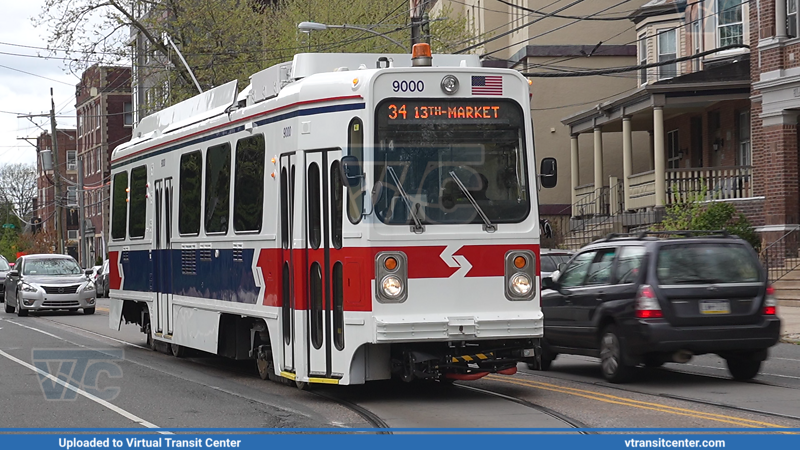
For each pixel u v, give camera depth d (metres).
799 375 14.04
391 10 39.81
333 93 11.37
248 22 41.25
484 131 11.38
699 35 35.94
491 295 11.25
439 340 11.02
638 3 44.59
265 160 12.59
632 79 45.12
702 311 12.55
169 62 42.69
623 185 36.81
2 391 13.11
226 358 17.34
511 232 11.36
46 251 70.88
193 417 10.81
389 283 10.91
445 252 11.12
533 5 44.50
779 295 26.11
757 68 29.17
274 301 12.21
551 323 14.46
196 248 15.08
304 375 11.58
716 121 34.31
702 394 12.05
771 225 28.38
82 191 59.16
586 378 13.91
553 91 45.28
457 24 41.00
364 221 10.92
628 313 12.76
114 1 41.50
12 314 31.83
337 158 11.27
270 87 12.82
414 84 11.21
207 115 15.01
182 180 15.87
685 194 31.44
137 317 19.16
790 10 28.30
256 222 12.81
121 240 19.36
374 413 10.83
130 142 19.47
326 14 39.25
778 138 28.30
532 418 10.35
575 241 37.09
